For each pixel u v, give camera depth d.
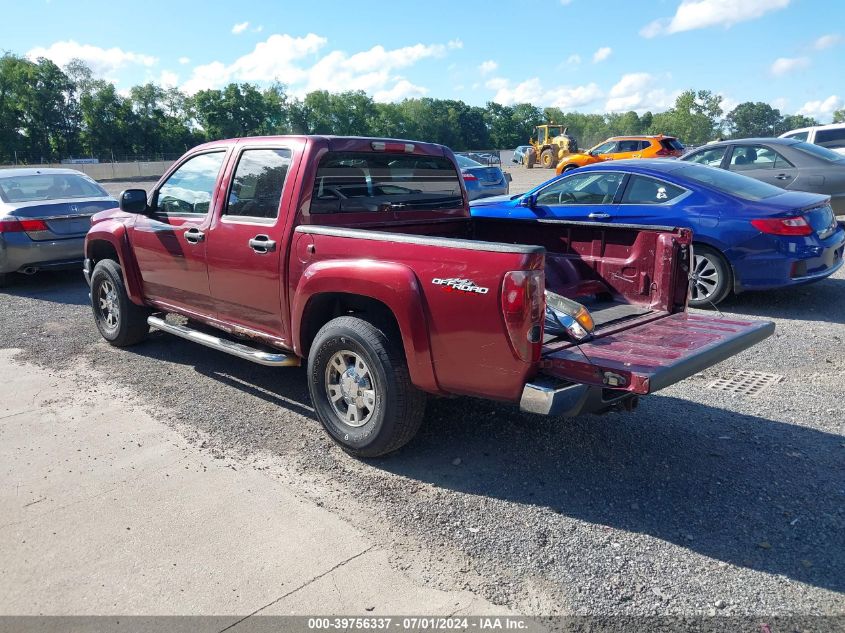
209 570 3.09
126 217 6.09
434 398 5.13
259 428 4.66
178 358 6.23
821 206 7.34
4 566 3.14
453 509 3.60
